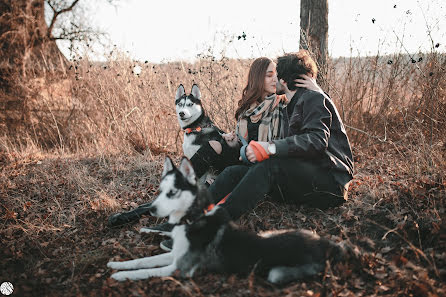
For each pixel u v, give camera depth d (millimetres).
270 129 3553
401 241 2949
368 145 5406
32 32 9852
